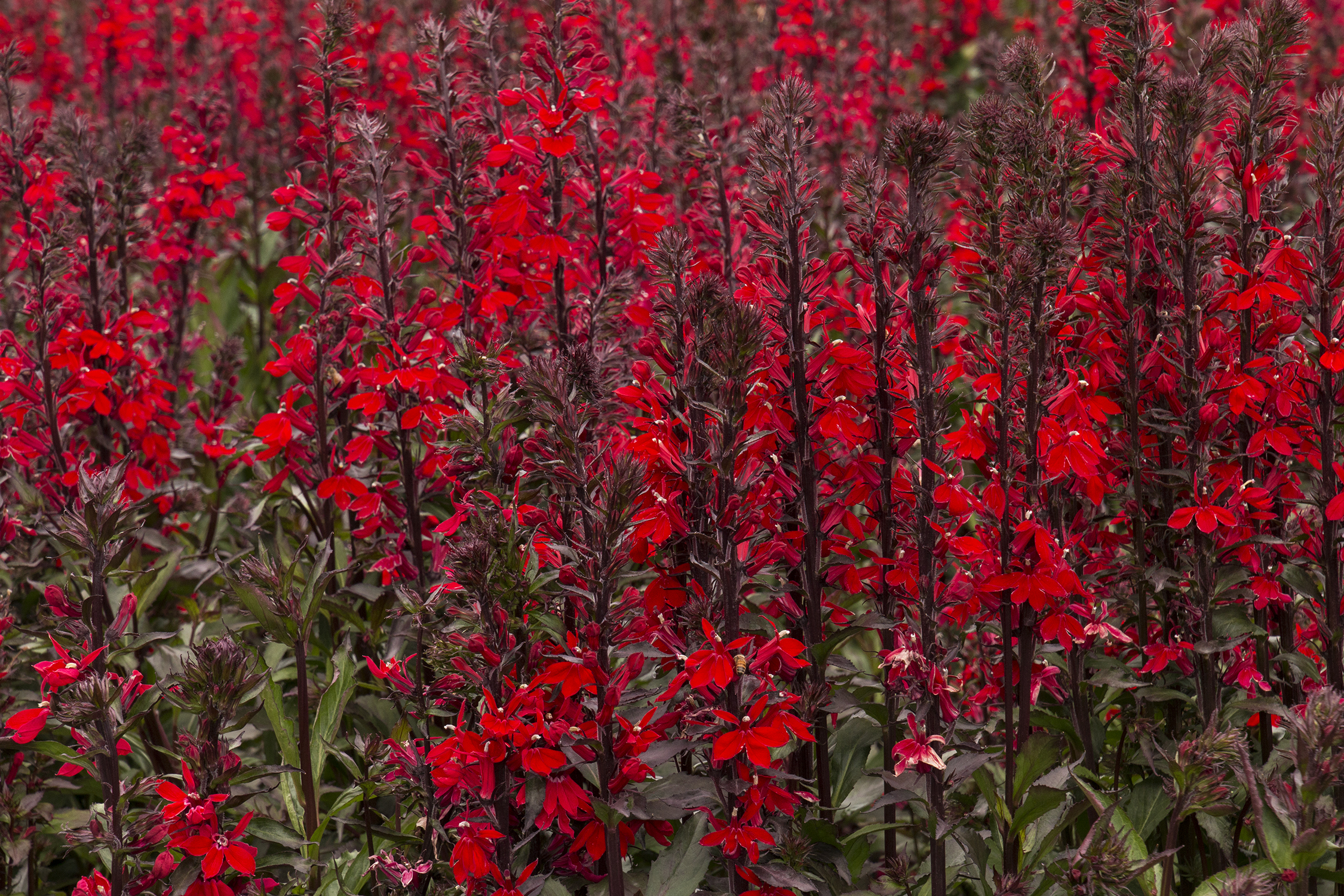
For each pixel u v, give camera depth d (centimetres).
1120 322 313
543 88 366
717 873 317
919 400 290
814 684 300
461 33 533
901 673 288
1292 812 263
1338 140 288
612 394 325
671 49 770
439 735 364
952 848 332
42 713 282
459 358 325
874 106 720
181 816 285
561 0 364
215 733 296
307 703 332
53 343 411
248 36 760
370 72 641
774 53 709
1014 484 296
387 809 389
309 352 371
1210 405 296
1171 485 312
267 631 329
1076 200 349
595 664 259
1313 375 303
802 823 313
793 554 299
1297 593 342
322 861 337
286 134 730
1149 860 269
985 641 367
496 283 404
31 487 400
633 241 400
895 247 294
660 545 297
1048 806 275
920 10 941
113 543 333
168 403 486
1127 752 350
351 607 410
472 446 305
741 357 257
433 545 359
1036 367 280
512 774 286
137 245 509
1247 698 319
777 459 290
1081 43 539
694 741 275
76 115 470
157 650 420
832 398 292
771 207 291
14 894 384
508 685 270
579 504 272
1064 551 289
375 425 367
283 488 430
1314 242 295
